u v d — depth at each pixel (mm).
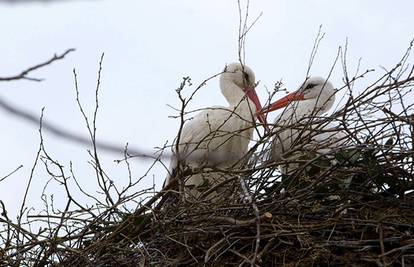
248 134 9438
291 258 6512
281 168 8359
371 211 6840
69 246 6965
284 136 8617
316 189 6945
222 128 9227
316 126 7828
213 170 7340
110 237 6809
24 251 6773
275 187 7176
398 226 6617
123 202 7039
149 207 6965
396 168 6973
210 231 6598
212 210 6723
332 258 6312
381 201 6910
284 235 6375
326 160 7238
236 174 7027
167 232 6766
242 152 9406
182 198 7160
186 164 7637
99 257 6652
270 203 6766
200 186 7574
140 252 6566
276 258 6555
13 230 7078
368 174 7031
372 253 6270
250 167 7406
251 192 7117
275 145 7863
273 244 6598
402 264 5820
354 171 6887
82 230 7043
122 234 6930
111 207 6996
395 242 6320
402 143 7062
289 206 6820
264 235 6387
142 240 6977
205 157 7504
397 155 6965
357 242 6164
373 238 6512
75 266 6688
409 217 6762
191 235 6754
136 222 6984
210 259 6578
